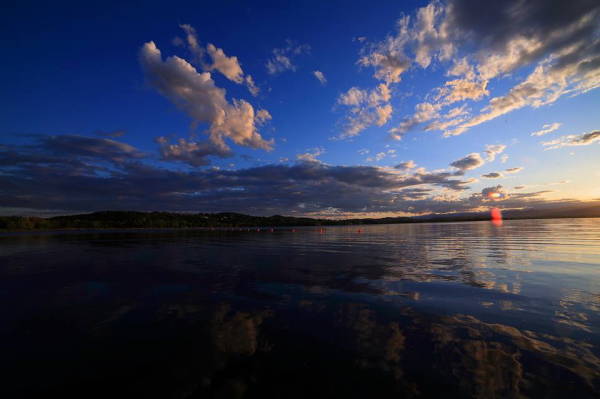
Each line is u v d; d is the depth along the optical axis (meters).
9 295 8.30
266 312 6.63
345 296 7.84
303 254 17.36
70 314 6.65
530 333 5.26
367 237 34.78
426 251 17.97
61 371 4.26
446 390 3.66
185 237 38.41
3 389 3.84
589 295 7.59
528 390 3.63
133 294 8.31
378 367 4.22
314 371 4.15
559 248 17.70
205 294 8.22
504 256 14.76
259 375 4.07
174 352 4.78
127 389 3.80
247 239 33.28
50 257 16.70
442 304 7.02
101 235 45.06
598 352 4.53
